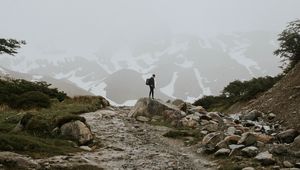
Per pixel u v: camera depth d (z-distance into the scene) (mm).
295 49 36312
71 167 12984
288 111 24391
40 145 15188
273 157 14773
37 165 12469
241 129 21422
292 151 15352
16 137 15102
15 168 11891
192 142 19484
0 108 28156
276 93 29547
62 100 37531
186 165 15039
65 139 17922
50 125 19031
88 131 18469
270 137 18172
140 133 21781
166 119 26438
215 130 22141
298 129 20625
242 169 13727
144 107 27953
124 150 17109
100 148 17469
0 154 12398
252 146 16375
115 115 27953
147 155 16297
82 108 29375
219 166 14703
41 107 29422
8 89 33375
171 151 17641
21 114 24016
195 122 24344
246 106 36438
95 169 13320
